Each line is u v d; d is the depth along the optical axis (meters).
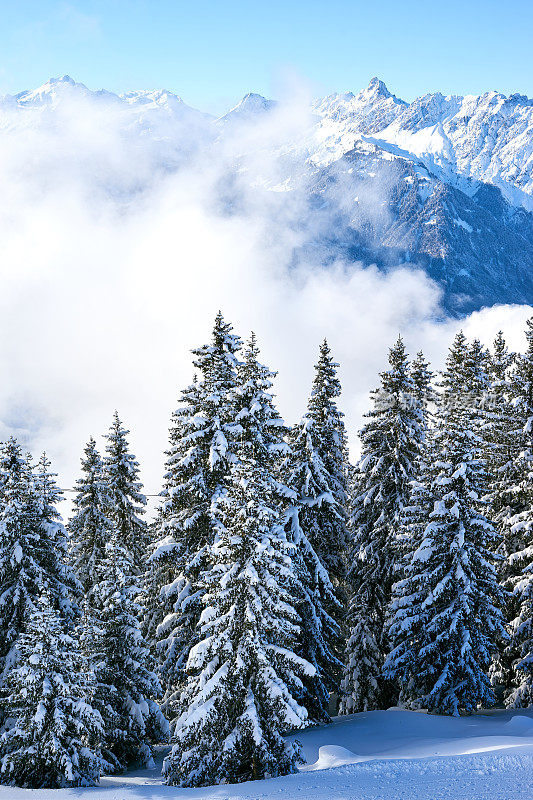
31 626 22.56
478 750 18.14
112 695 26.19
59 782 21.64
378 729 25.19
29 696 21.80
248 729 19.59
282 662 20.31
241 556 20.84
